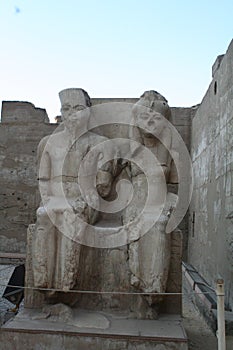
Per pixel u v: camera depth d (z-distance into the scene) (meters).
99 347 2.69
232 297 4.25
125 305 3.14
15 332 2.76
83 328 2.79
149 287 2.91
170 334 2.72
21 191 9.38
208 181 6.12
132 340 2.67
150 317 3.01
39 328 2.78
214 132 5.73
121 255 3.19
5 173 9.42
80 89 3.49
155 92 3.43
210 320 3.95
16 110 10.20
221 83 5.30
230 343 3.54
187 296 5.49
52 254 2.97
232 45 4.73
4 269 7.20
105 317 3.01
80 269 3.05
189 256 8.16
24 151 9.45
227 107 4.87
